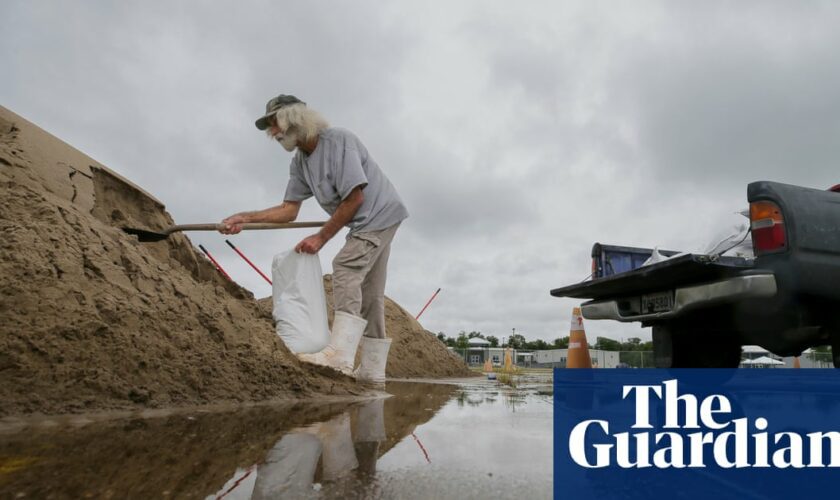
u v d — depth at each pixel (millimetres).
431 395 4223
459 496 1300
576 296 4469
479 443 2006
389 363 8375
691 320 3865
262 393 3225
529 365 53469
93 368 2598
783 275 3068
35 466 1419
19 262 2721
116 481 1306
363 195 4258
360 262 4219
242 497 1221
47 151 3936
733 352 4090
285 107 4203
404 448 1863
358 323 4211
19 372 2371
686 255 3143
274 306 4238
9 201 3131
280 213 4609
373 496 1268
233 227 4352
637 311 3918
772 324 3373
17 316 2520
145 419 2266
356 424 2398
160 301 3289
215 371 3143
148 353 2869
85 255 3084
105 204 4375
